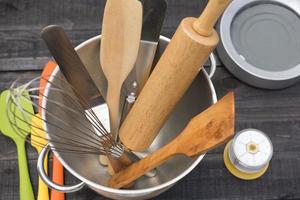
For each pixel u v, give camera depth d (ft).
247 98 2.26
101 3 2.38
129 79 1.73
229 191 2.13
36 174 2.11
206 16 1.37
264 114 2.24
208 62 2.28
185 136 1.44
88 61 1.80
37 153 2.12
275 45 2.29
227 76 2.28
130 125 1.72
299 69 2.19
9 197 2.08
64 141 1.72
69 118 1.78
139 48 1.68
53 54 1.54
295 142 2.21
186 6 2.38
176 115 1.95
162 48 1.77
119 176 1.77
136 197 1.80
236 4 2.29
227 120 1.31
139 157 1.90
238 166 2.05
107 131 1.82
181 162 1.77
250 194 2.13
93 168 1.89
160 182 1.87
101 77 1.88
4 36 2.29
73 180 2.09
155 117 1.67
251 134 2.06
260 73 2.18
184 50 1.44
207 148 1.34
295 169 2.18
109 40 1.53
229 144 2.11
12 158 2.12
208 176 2.14
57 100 1.69
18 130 1.95
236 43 2.28
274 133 2.22
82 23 2.34
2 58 2.26
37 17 2.34
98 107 1.99
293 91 2.29
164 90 1.57
